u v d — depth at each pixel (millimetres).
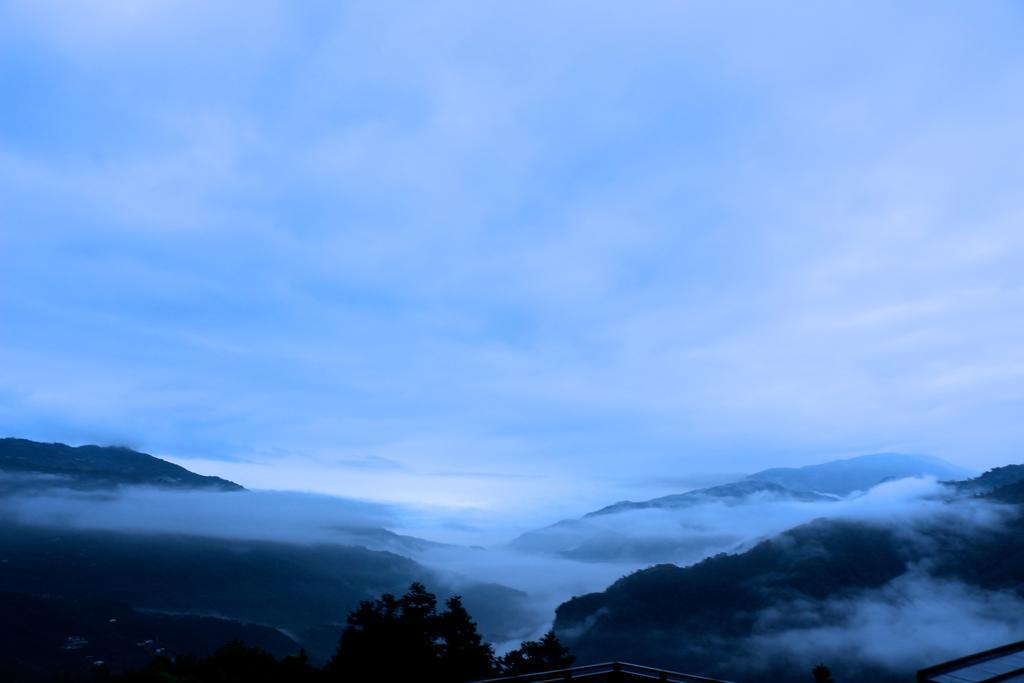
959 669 15125
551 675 15305
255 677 21516
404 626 22781
